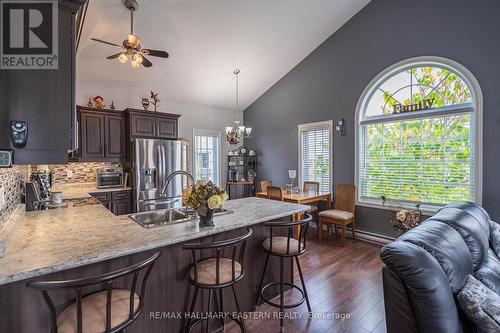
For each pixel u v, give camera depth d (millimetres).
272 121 5938
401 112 3879
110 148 4523
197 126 6043
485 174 3102
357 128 4328
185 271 1872
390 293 1334
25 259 1247
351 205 4281
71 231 1723
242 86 5684
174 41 3992
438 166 3543
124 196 4430
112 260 1548
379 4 4031
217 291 2041
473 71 3164
